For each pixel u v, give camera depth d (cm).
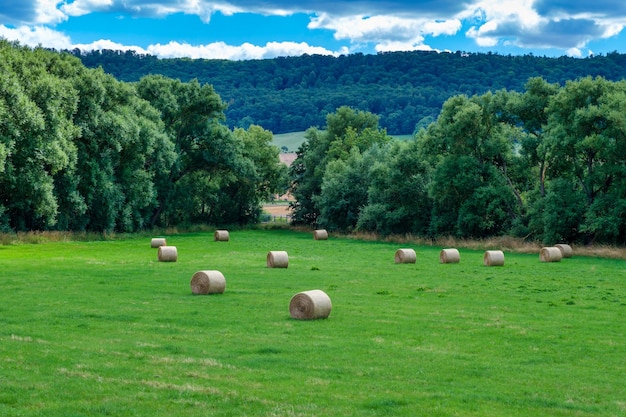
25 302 2653
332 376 1563
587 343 1989
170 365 1638
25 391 1383
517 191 7481
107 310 2483
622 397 1430
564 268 4462
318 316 2344
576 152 6191
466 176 7088
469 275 3962
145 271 3925
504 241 6569
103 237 7275
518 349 1903
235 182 10875
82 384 1445
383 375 1582
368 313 2497
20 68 6244
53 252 5328
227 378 1519
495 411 1307
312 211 10750
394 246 6900
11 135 5678
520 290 3238
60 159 6059
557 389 1485
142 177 8138
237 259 5019
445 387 1487
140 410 1271
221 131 10069
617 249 5519
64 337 1970
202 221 10800
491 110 7288
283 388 1442
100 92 7238
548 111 6688
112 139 7269
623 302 2861
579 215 6078
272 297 2902
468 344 1961
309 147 11650
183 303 2694
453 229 7500
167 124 9725
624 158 5969
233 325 2222
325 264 4669
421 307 2666
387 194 8062
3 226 6362
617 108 5925
